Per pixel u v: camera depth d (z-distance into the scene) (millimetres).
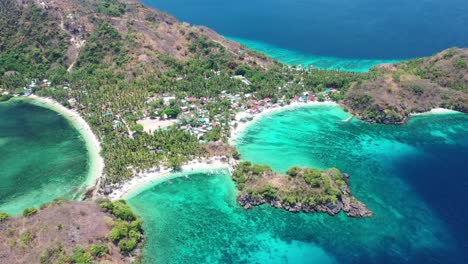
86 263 111000
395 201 156000
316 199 147750
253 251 131375
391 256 129375
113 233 123938
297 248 132625
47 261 110688
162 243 133000
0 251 113438
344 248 132750
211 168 171000
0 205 146500
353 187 164500
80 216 128500
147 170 165750
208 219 144500
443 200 157375
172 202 151875
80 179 161500
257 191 152000
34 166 170375
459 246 133875
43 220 124500
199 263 125938
